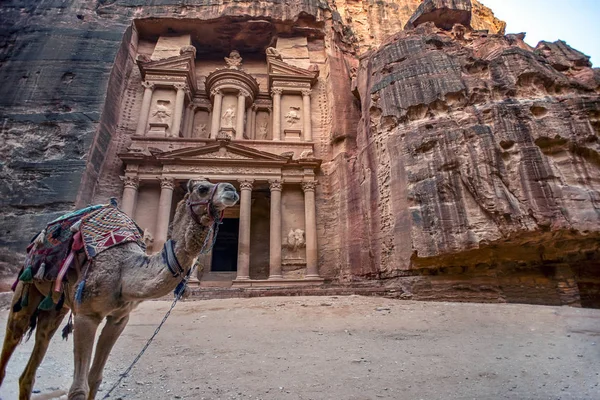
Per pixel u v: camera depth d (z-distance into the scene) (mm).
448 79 16422
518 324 8359
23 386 3455
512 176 13562
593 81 15492
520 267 13859
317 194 22625
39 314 3748
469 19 24406
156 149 21000
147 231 19641
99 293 3258
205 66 29469
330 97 25141
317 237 21438
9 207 17484
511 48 16672
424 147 15188
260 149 23562
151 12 27109
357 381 4738
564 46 19234
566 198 12852
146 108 23703
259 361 5863
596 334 7160
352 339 7418
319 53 28656
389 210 15781
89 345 3193
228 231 27453
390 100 17500
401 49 19359
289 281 19469
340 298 13164
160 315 10727
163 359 6039
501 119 14469
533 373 4922
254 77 28047
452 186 14031
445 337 7383
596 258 13250
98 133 20484
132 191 20562
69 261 3379
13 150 18938
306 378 4906
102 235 3562
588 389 4250
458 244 13094
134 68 26141
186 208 3371
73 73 21875
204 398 4176
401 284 14109
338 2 35094
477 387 4414
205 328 8891
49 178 18438
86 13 25344
